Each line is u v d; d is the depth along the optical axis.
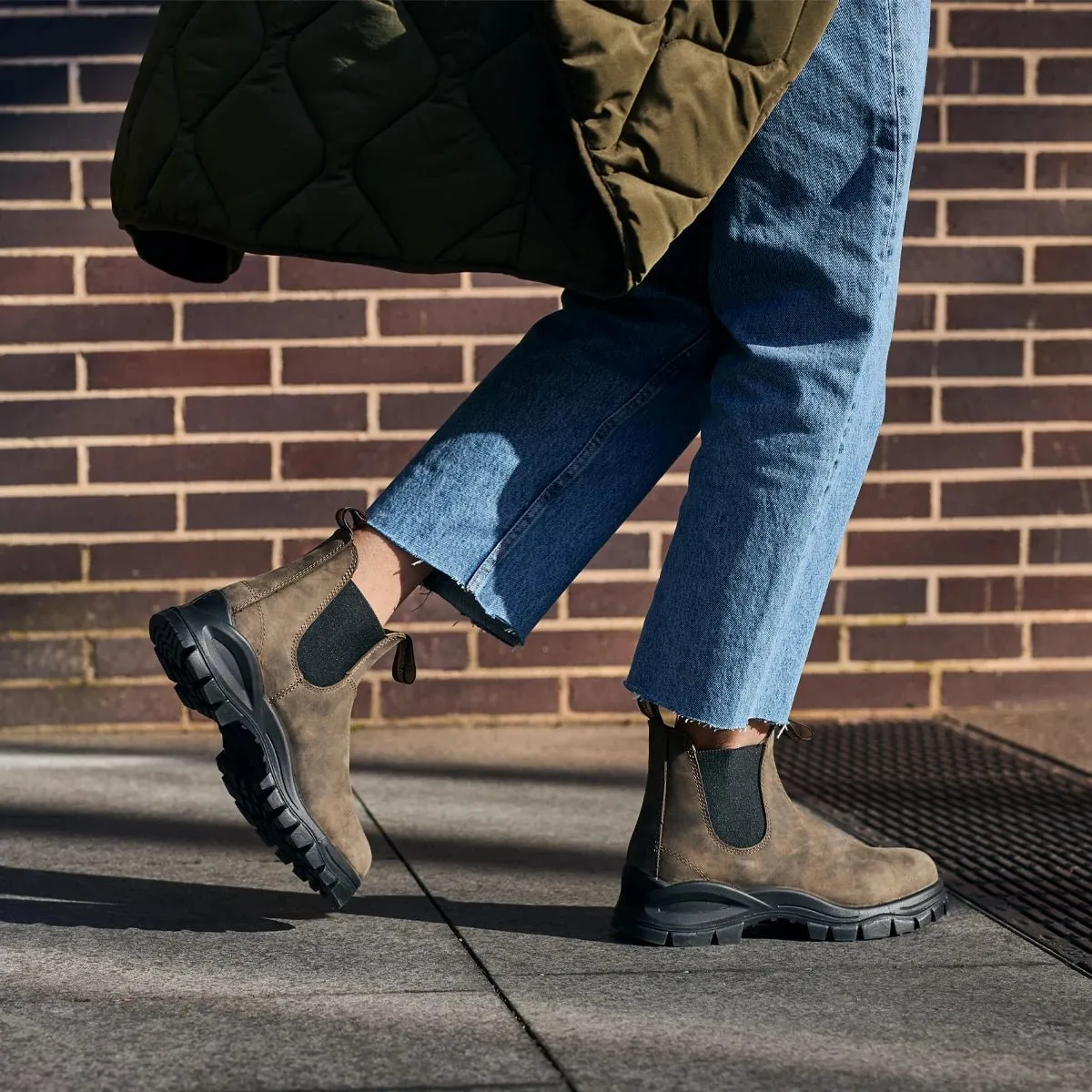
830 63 1.52
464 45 1.36
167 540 2.87
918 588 3.00
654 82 1.34
